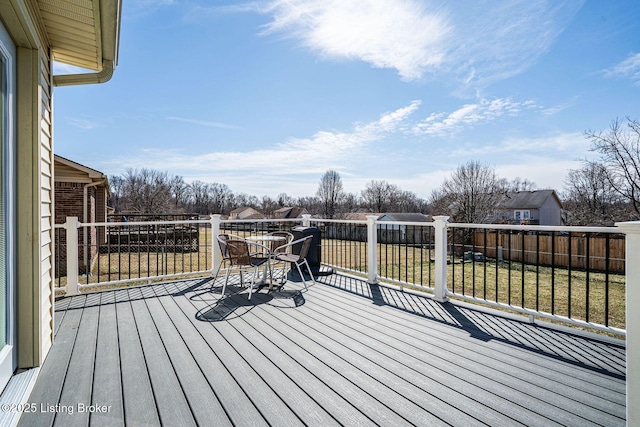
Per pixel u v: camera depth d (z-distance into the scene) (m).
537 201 29.58
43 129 2.30
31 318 2.05
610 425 1.55
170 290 4.07
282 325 2.88
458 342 2.53
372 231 4.42
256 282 4.44
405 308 3.38
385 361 2.21
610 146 13.01
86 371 2.06
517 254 11.59
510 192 31.41
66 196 7.79
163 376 2.00
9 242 1.86
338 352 2.34
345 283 4.46
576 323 2.62
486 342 2.54
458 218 17.31
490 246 12.51
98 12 2.20
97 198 11.89
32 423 1.55
